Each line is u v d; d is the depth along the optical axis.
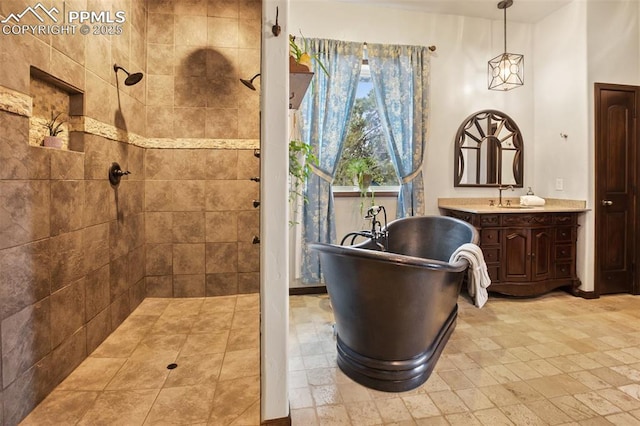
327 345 2.39
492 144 3.83
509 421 1.59
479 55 3.79
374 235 2.84
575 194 3.46
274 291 1.49
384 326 1.79
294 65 1.93
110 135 2.39
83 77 2.05
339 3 3.46
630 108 3.44
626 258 3.48
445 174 3.77
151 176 2.98
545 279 3.35
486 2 3.45
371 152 3.71
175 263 3.05
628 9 3.40
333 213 3.45
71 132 2.05
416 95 3.54
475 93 3.79
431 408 1.69
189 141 3.02
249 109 3.08
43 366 1.69
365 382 1.88
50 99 1.89
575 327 2.66
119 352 2.16
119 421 1.55
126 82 2.38
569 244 3.41
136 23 2.75
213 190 3.06
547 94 3.74
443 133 3.74
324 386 1.89
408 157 3.57
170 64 2.97
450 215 3.70
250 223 3.11
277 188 1.46
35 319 1.64
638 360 2.15
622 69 3.40
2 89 1.42
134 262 2.81
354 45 3.43
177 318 2.68
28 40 1.58
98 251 2.24
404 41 3.61
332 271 1.87
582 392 1.82
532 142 3.92
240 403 1.68
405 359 1.86
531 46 3.88
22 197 1.55
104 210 2.32
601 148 3.36
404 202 3.58
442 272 1.80
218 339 2.35
